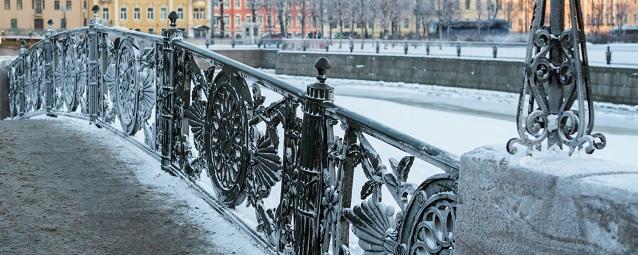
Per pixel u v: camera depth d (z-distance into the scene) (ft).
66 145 21.01
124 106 21.77
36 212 14.43
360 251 13.08
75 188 16.28
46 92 29.40
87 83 24.90
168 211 14.64
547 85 6.94
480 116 95.40
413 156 8.51
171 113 17.35
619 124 97.76
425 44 163.73
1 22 239.50
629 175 6.18
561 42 6.86
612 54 123.54
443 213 7.80
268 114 12.21
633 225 5.66
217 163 14.52
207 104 14.98
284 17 246.68
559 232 6.18
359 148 9.59
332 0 238.48
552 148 7.00
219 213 14.25
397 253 8.66
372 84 160.45
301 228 11.04
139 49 20.33
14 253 12.17
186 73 16.56
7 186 16.30
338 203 10.05
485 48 153.69
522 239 6.52
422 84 151.84
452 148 62.18
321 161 10.64
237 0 256.52
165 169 17.67
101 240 12.97
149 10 242.37
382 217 9.09
